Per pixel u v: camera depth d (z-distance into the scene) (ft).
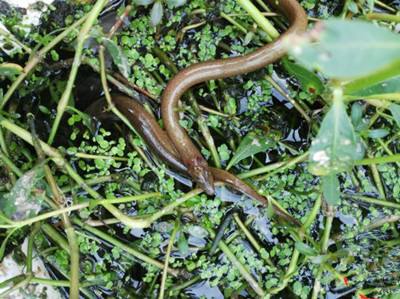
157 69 2.08
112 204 2.04
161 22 2.07
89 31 1.94
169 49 2.08
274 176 2.06
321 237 2.08
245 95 2.10
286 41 1.24
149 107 2.06
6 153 1.98
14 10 2.02
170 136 2.00
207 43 2.09
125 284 2.06
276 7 2.06
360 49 1.25
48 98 2.06
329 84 1.85
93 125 2.04
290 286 2.09
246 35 2.06
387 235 2.11
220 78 2.01
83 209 2.02
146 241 2.05
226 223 2.05
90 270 2.04
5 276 1.96
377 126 2.10
